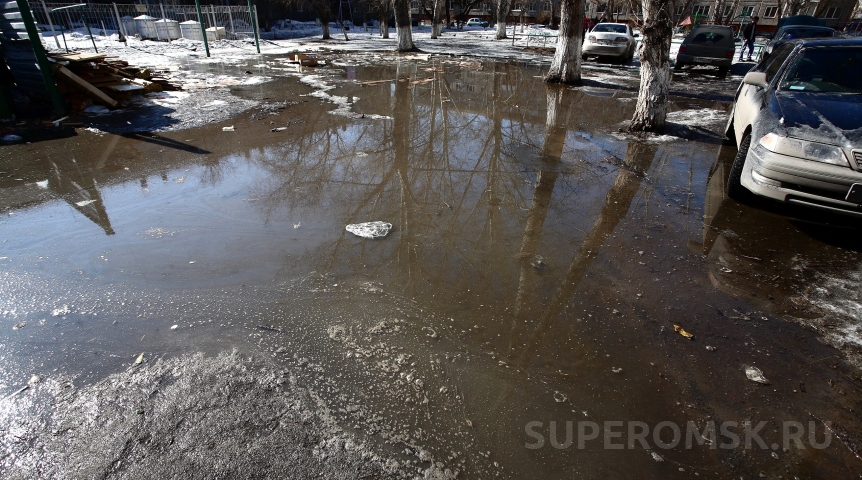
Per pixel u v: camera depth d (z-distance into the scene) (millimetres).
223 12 25797
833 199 3652
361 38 27328
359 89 10156
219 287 3025
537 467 1927
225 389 2230
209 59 15445
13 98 7695
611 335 2693
